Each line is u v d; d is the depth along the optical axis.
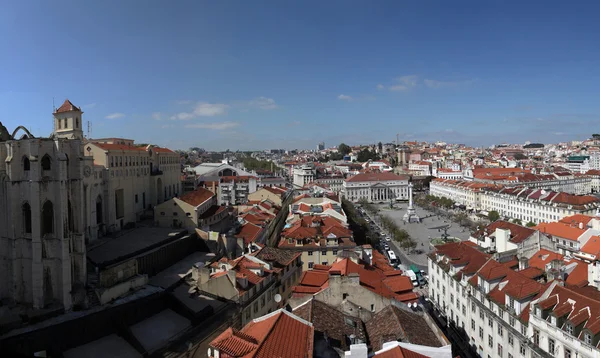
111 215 120.00
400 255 185.25
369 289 70.75
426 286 139.00
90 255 94.56
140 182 142.12
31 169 76.31
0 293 80.75
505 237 110.06
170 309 84.94
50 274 77.75
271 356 46.69
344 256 90.12
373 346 57.56
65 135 123.56
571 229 138.62
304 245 124.62
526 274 86.69
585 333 60.94
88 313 75.19
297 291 78.38
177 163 181.62
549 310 69.19
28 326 70.31
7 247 80.25
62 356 67.56
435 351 50.62
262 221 153.25
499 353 80.50
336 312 66.00
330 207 177.00
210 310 79.88
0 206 80.00
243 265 90.88
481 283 88.38
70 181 80.56
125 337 74.31
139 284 89.00
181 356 70.50
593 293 71.12
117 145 135.00
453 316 102.12
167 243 108.94
